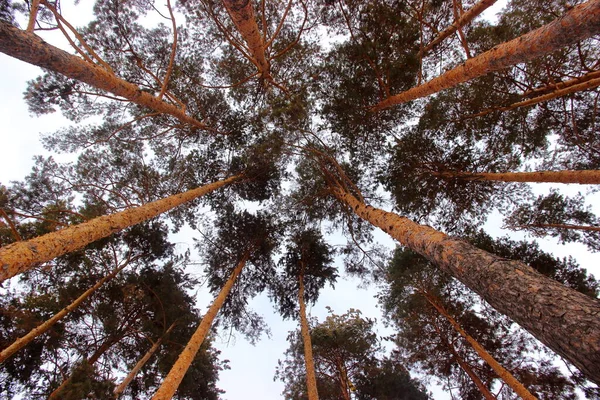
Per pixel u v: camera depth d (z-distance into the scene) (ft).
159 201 25.61
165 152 37.68
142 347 38.65
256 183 40.42
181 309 40.22
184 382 38.75
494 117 29.53
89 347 35.17
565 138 30.96
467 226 34.40
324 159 36.14
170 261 41.09
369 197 38.88
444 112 29.60
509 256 31.81
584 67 25.02
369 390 47.98
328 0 27.84
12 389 30.30
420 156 30.63
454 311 37.50
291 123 29.35
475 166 31.01
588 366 7.35
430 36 29.66
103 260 36.19
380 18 26.37
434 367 40.55
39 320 29.78
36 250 13.80
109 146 34.04
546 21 25.54
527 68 27.78
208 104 34.60
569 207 31.91
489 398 32.22
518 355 36.45
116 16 27.02
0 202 26.50
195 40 31.94
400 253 38.14
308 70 32.01
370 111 30.55
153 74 29.01
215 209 40.98
